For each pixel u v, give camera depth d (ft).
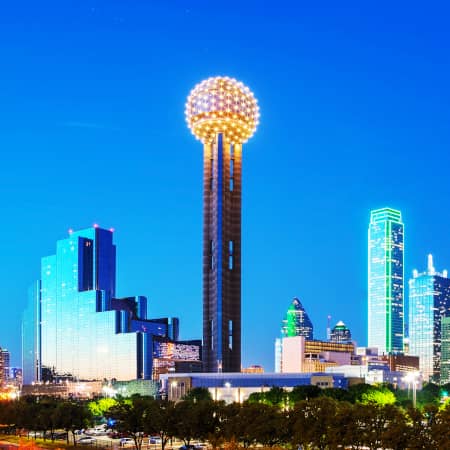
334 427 386.52
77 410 620.90
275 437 421.18
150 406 530.68
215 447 402.31
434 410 365.61
